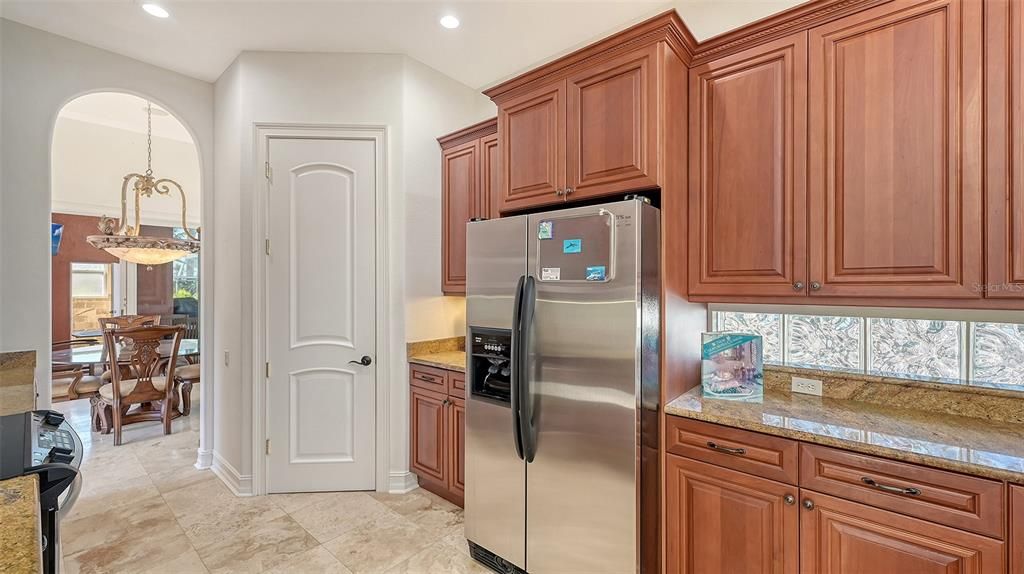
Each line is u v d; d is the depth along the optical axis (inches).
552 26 102.8
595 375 69.1
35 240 103.3
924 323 70.1
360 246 114.9
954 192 56.9
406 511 103.7
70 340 230.2
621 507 67.1
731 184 74.0
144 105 175.9
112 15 97.9
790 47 68.6
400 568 83.3
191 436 154.9
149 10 96.1
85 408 190.9
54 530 39.1
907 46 60.1
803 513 58.4
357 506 105.9
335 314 114.2
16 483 35.5
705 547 67.2
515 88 87.4
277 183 112.3
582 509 71.1
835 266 65.1
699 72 77.2
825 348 78.4
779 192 69.6
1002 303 54.4
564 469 72.9
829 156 65.4
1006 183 54.1
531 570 77.5
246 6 94.8
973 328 66.4
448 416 105.5
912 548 51.4
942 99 57.8
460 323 129.6
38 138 103.6
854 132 63.7
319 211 113.7
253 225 111.2
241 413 111.7
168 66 120.2
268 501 108.1
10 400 73.4
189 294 265.0
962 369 67.3
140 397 150.1
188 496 110.5
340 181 114.6
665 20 68.6
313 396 113.2
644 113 71.1
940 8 57.9
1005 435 56.6
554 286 73.6
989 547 47.2
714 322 89.1
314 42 109.3
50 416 52.4
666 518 71.2
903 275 60.3
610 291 67.7
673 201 73.5
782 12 67.7
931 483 50.4
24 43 102.0
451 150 121.4
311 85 113.4
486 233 83.9
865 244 62.9
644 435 67.2
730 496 64.8
